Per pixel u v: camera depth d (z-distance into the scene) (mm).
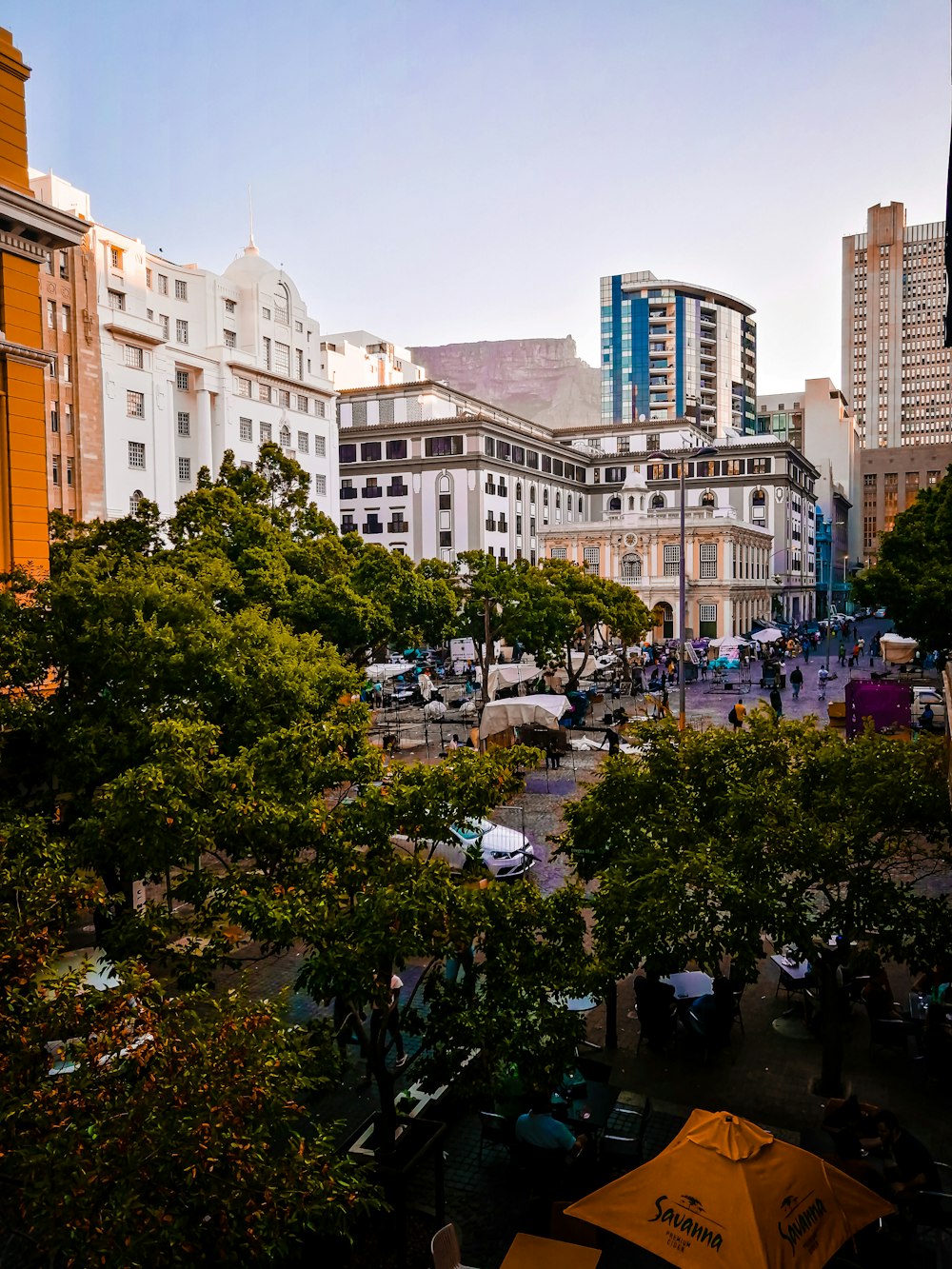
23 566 18094
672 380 145250
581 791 27047
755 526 91375
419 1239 8789
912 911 10039
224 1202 5211
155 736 11312
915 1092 11289
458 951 8852
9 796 15031
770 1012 13742
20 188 19656
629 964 9844
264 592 30078
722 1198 6527
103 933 9523
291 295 66375
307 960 8414
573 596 46594
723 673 54062
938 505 33594
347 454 90062
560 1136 8953
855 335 198625
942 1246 8602
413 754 32188
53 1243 4891
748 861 10031
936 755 11234
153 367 53938
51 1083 5734
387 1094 9148
